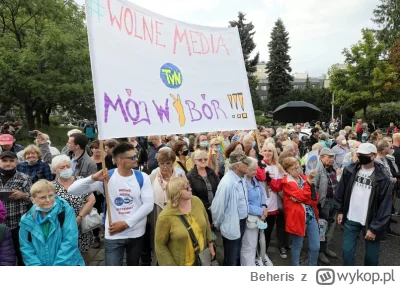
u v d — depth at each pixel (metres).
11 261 2.74
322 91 44.69
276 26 50.41
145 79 3.42
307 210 4.04
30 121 21.70
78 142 4.54
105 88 3.01
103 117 2.96
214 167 5.62
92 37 2.97
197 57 4.05
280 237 4.70
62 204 2.88
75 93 20.41
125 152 3.08
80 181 3.05
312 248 4.06
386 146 5.25
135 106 3.25
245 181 3.86
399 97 27.34
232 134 10.10
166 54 3.72
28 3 20.75
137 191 3.15
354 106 27.52
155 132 3.40
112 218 3.13
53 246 2.73
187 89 3.86
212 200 3.98
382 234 3.53
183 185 2.87
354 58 26.28
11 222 3.37
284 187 4.04
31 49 19.05
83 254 4.70
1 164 3.44
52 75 19.02
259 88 72.19
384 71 25.42
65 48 19.14
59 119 33.81
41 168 4.46
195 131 3.82
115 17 3.22
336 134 10.80
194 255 2.92
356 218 3.71
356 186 3.74
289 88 48.97
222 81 4.23
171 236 2.85
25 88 18.78
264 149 4.55
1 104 22.86
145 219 3.27
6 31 22.23
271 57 50.12
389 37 31.72
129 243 3.15
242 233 3.80
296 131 13.80
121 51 3.22
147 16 3.59
